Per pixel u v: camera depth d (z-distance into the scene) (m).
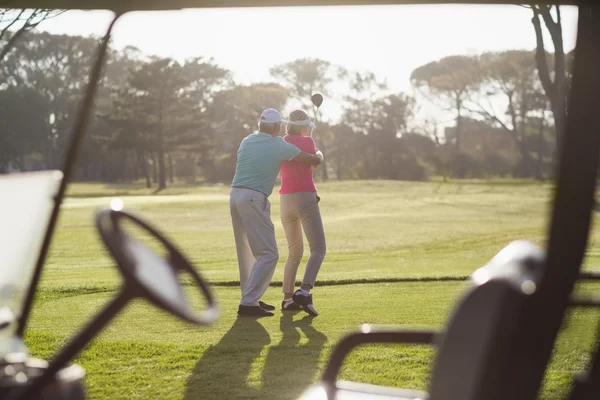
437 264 12.55
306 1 2.04
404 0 1.99
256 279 6.62
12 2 2.11
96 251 16.20
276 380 4.39
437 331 2.38
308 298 6.77
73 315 6.96
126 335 5.80
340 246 17.23
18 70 64.75
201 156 79.06
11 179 2.10
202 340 5.60
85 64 66.62
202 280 2.01
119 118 67.44
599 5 1.77
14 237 2.00
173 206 33.75
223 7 2.07
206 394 4.09
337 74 80.19
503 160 74.44
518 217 27.70
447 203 36.00
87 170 80.56
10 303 1.96
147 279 1.66
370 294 8.20
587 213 1.75
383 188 50.25
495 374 1.53
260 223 6.60
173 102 68.19
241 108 81.00
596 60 1.78
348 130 80.12
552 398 3.76
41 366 1.79
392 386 4.13
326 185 52.81
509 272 1.62
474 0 1.96
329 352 5.14
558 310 1.68
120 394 4.09
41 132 66.00
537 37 8.84
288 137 6.99
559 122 8.69
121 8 2.13
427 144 78.06
